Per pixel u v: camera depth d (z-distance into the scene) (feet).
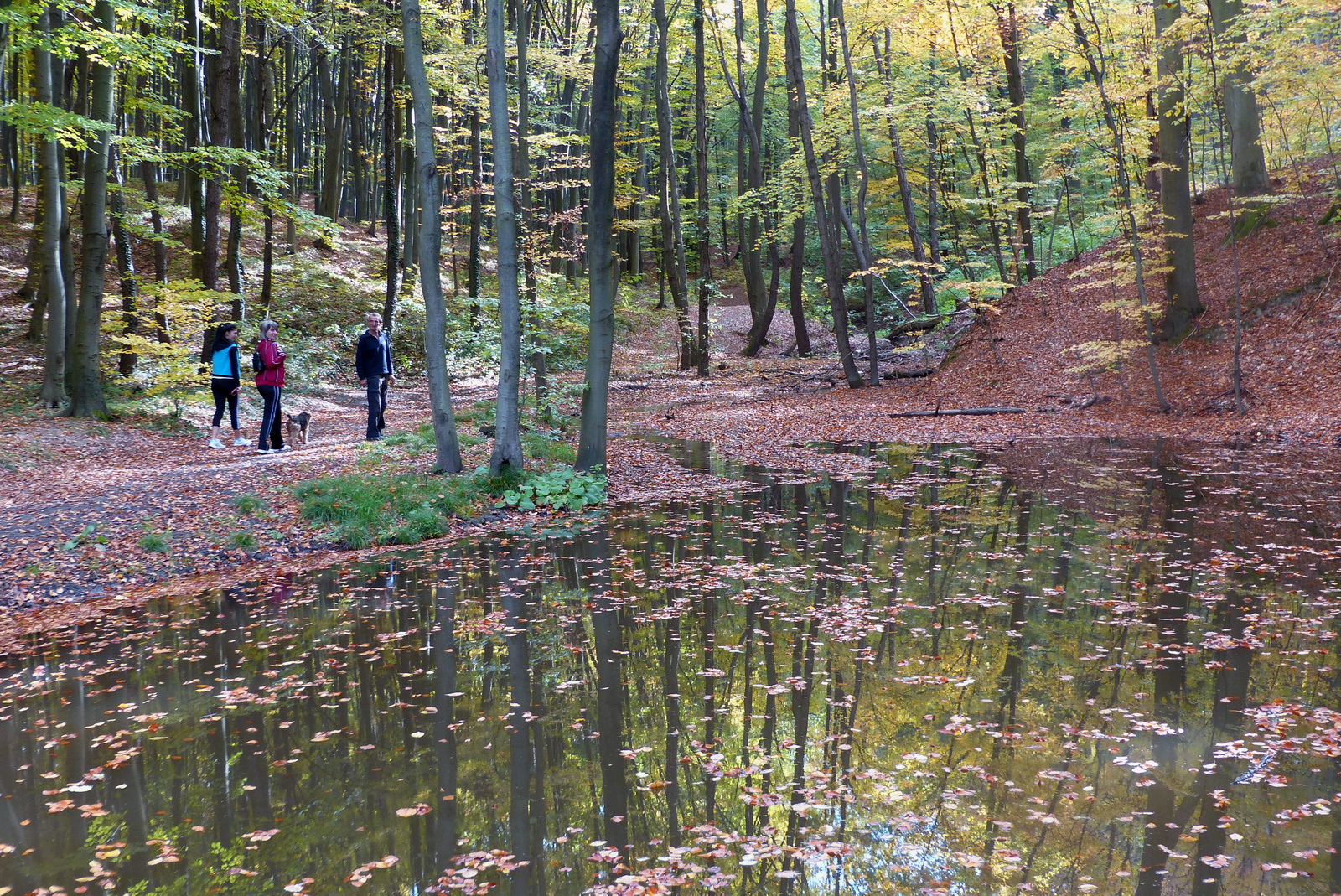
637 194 100.68
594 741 13.51
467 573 23.82
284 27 55.57
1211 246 60.08
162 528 26.91
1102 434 45.16
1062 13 69.97
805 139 65.98
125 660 17.83
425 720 14.48
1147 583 20.06
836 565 23.03
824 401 63.21
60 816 11.69
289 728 14.30
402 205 102.42
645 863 10.19
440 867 10.27
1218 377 49.08
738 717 14.15
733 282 134.51
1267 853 9.82
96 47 38.73
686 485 35.83
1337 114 54.34
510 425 33.47
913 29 75.05
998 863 9.82
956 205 83.51
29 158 86.12
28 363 57.21
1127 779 11.61
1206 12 51.62
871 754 12.71
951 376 63.41
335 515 28.73
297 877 10.10
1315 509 26.81
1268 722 13.01
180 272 80.18
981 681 15.05
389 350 43.55
